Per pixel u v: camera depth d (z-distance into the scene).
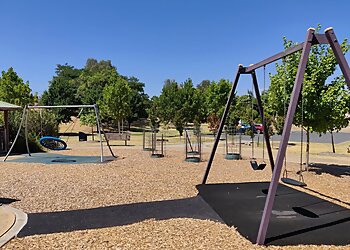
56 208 5.27
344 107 7.80
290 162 11.05
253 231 4.10
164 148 16.25
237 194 6.14
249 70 6.37
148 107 42.44
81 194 6.19
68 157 12.52
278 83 8.37
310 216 4.74
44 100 32.84
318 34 4.03
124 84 27.11
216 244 3.63
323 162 11.20
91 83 43.00
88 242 3.69
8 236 3.94
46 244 3.65
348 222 4.46
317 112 7.82
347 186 6.99
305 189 6.64
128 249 3.46
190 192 6.37
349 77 3.92
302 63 4.04
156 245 3.57
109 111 26.53
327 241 3.77
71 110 33.94
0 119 16.03
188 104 25.84
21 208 5.27
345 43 7.90
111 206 5.37
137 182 7.34
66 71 62.19
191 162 10.79
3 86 25.38
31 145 14.97
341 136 27.88
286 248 3.58
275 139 23.31
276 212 4.94
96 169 9.28
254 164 7.09
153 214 4.91
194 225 4.30
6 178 7.85
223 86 28.22
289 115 3.98
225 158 11.95
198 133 18.41
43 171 8.95
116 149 15.80
